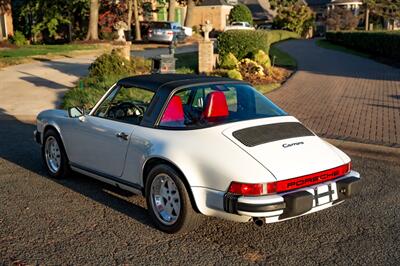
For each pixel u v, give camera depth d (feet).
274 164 14.37
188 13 141.08
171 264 14.21
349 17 185.26
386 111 38.19
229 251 15.11
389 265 14.26
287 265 14.24
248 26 165.58
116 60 53.72
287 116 17.62
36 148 29.09
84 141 20.10
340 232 16.67
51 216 17.94
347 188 15.44
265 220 14.05
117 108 19.02
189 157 15.12
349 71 64.69
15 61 74.64
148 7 143.54
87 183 22.04
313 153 15.48
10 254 14.80
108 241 15.78
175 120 16.88
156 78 18.62
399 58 75.10
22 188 21.26
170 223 16.07
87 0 113.50
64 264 14.17
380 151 27.48
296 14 176.55
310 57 83.66
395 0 171.63
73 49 97.35
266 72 56.70
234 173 14.11
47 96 48.14
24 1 119.85
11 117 39.52
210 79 18.35
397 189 21.35
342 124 33.83
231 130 15.61
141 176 17.06
